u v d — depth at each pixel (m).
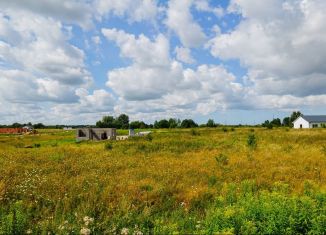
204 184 12.45
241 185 11.27
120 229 7.12
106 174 14.86
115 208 8.84
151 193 10.67
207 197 10.29
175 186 11.90
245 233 6.16
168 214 8.77
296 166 16.11
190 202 9.77
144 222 7.51
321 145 25.80
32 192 10.60
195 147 27.83
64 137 67.81
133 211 8.47
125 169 16.39
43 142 49.12
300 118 92.56
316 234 6.24
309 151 22.53
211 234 6.31
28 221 7.28
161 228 6.89
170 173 14.61
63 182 12.48
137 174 14.59
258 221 6.50
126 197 9.88
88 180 12.93
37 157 21.11
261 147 25.95
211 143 30.08
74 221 7.52
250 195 8.42
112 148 27.92
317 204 7.48
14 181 12.45
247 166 16.39
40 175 14.18
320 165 16.45
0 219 7.26
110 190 10.95
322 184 11.63
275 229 6.26
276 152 22.20
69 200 9.45
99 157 21.42
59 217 8.02
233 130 55.78
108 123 136.50
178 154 23.17
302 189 10.54
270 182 12.16
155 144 29.16
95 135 56.06
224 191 10.66
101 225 7.16
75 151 25.92
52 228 6.91
